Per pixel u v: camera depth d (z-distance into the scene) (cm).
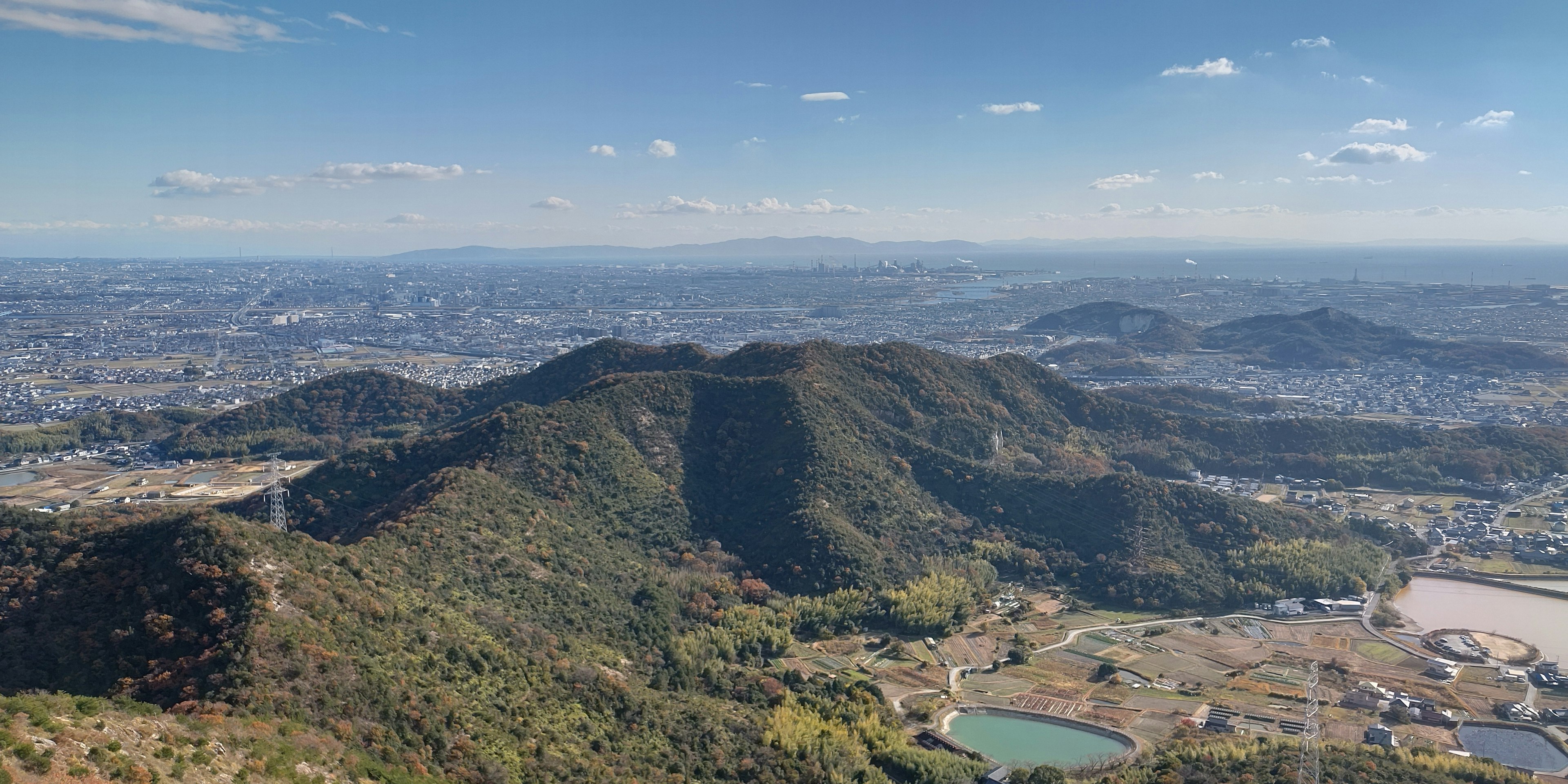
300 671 12719
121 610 13962
